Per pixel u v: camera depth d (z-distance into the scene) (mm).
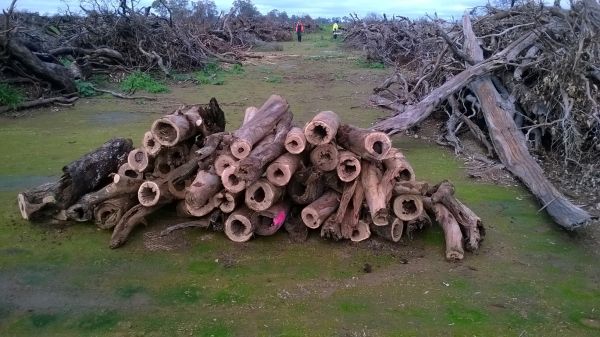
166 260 4996
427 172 7629
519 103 9117
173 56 17484
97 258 5000
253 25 31953
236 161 5125
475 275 4832
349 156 5219
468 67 10141
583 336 3996
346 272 4852
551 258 5184
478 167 7836
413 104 10148
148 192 5402
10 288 4477
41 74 12523
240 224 5359
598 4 9336
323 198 5438
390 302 4383
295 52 26688
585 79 7762
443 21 17172
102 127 10039
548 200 6133
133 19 17078
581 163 7570
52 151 8273
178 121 5387
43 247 5172
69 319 4086
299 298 4422
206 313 4195
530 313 4270
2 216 5793
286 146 5254
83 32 16672
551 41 8930
